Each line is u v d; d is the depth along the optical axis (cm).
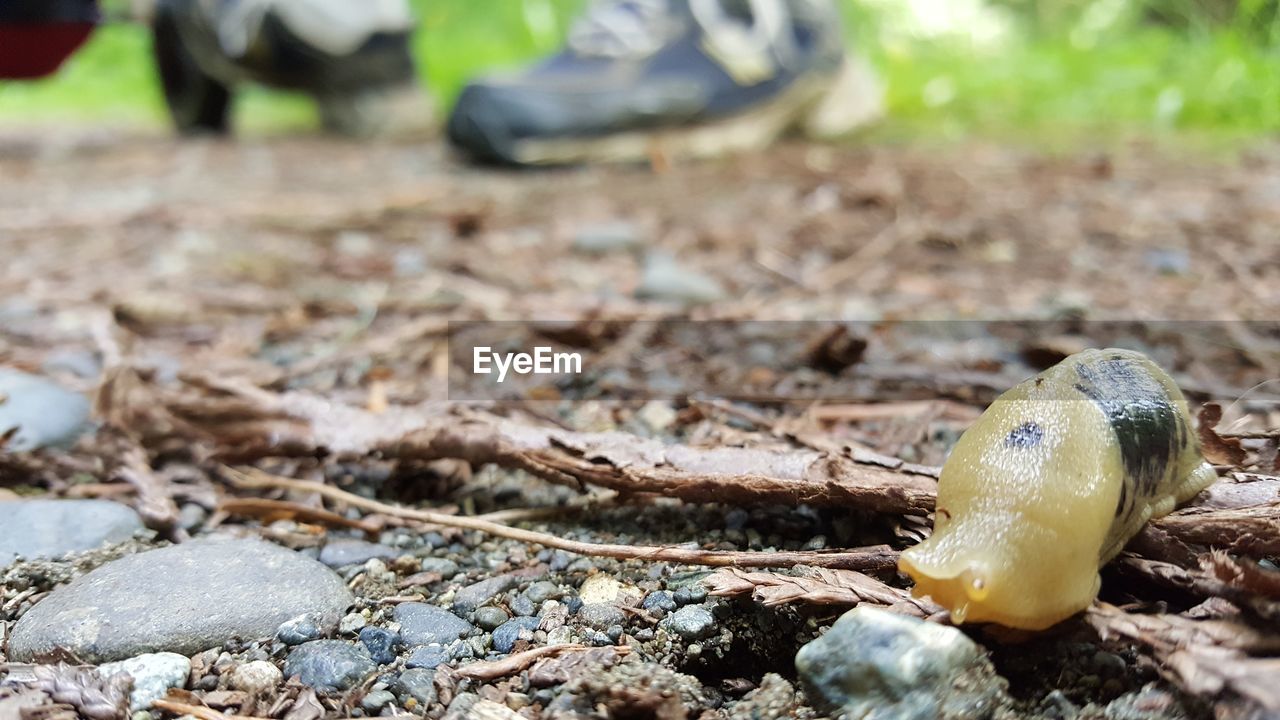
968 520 16
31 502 21
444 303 37
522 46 104
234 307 37
